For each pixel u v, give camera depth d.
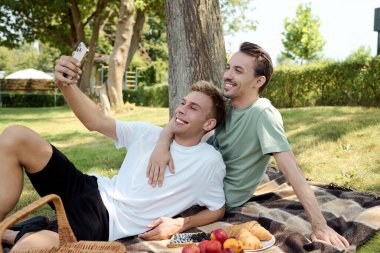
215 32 4.85
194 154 2.86
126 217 2.75
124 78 30.22
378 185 4.20
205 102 2.89
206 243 2.26
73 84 2.86
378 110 8.15
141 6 16.05
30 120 15.52
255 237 2.63
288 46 25.03
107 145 8.30
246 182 3.22
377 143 5.61
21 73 31.73
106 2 20.08
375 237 2.87
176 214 2.87
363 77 10.26
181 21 4.79
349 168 4.87
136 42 18.95
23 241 2.27
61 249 2.19
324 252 2.52
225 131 3.19
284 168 2.88
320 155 5.48
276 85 12.52
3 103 27.53
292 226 2.96
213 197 2.97
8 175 2.44
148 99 22.34
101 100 15.38
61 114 18.27
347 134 6.20
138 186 2.80
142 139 2.97
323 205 3.38
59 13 20.94
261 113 2.98
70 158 6.89
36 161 2.53
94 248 2.21
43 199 2.18
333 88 11.23
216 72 4.86
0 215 2.44
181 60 4.84
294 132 6.82
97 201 2.69
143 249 2.60
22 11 20.67
